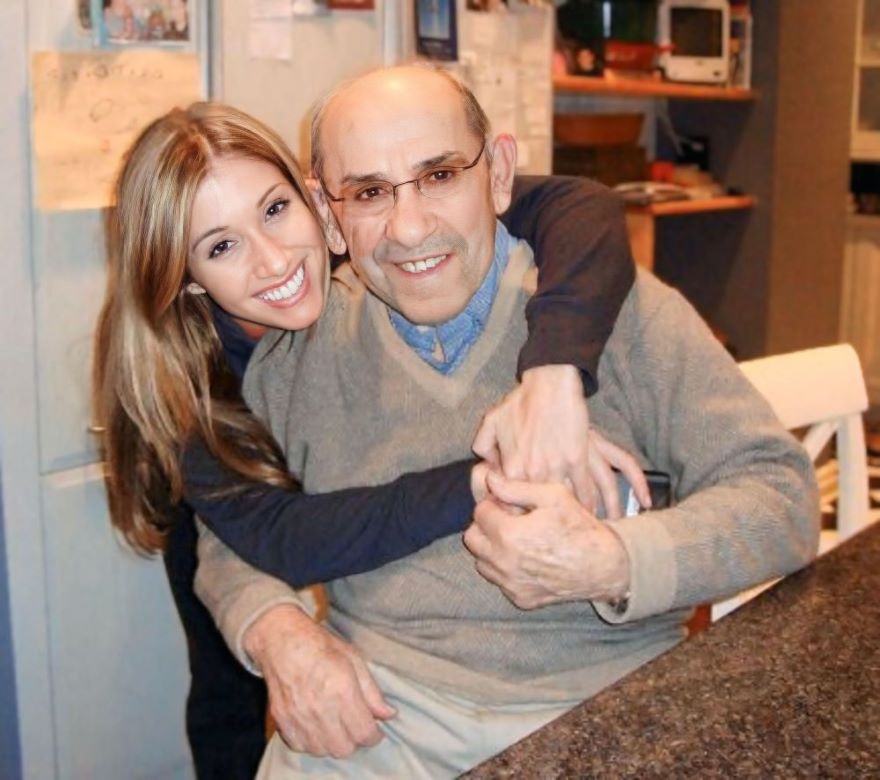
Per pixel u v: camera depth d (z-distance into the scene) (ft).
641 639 4.25
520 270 4.27
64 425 5.81
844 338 16.47
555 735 2.61
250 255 4.24
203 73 6.11
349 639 4.38
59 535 5.89
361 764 4.12
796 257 14.23
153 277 4.31
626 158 13.01
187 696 6.45
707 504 3.84
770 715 2.69
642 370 4.13
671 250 14.97
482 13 7.91
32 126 5.43
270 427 4.74
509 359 4.22
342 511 4.18
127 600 6.25
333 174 4.07
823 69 13.70
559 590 3.67
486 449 3.92
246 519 4.42
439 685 4.11
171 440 4.67
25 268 5.54
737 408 4.05
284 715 4.07
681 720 2.67
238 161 4.19
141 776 6.51
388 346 4.34
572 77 11.06
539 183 4.68
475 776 2.45
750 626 3.17
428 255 3.99
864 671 2.89
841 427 5.65
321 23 6.64
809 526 4.00
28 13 5.34
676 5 12.51
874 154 15.70
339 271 4.79
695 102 14.47
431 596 4.16
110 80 5.67
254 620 4.25
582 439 3.78
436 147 3.92
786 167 13.97
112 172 5.76
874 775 2.43
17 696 5.88
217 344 4.72
